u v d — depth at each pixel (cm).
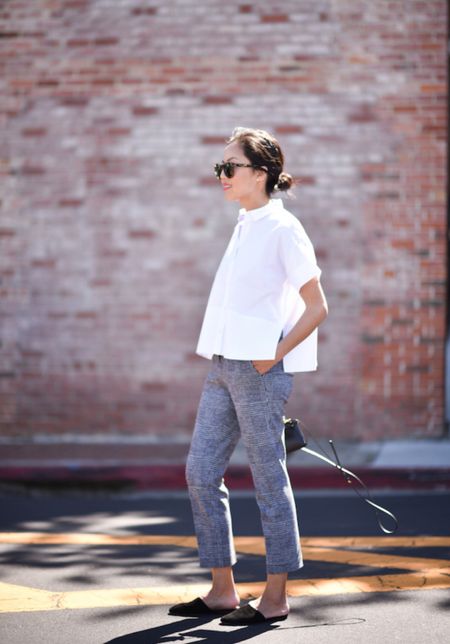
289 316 614
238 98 1434
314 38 1422
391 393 1426
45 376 1468
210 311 610
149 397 1457
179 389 1455
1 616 620
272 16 1427
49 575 737
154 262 1451
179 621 605
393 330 1425
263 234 595
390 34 1415
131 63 1444
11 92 1459
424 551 816
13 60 1457
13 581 718
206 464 605
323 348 1430
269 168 609
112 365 1459
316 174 1427
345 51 1420
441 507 1056
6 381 1473
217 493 613
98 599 663
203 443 608
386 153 1420
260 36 1430
